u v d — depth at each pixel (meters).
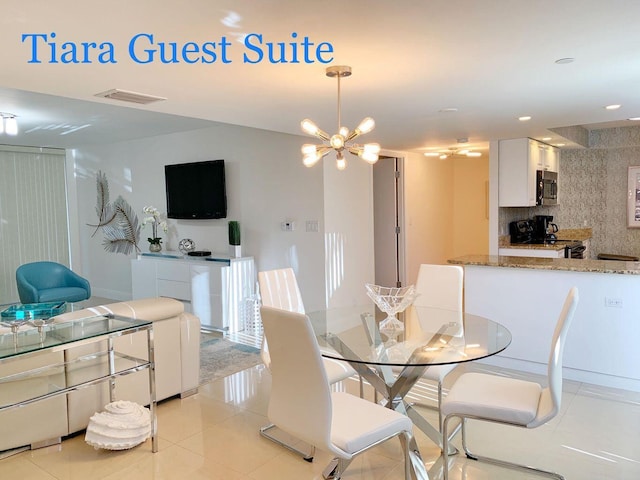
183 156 6.61
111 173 7.54
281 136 5.66
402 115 4.07
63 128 5.95
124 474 2.60
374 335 2.74
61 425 2.93
